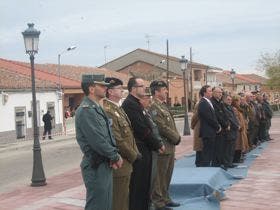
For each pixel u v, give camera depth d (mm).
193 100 68500
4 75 35031
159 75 71125
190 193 9250
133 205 7488
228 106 13391
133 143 6930
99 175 6059
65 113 42906
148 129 7461
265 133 21281
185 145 21703
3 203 10523
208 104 11859
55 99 37469
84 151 6137
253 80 99000
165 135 8414
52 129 36625
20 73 37219
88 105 6113
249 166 13688
